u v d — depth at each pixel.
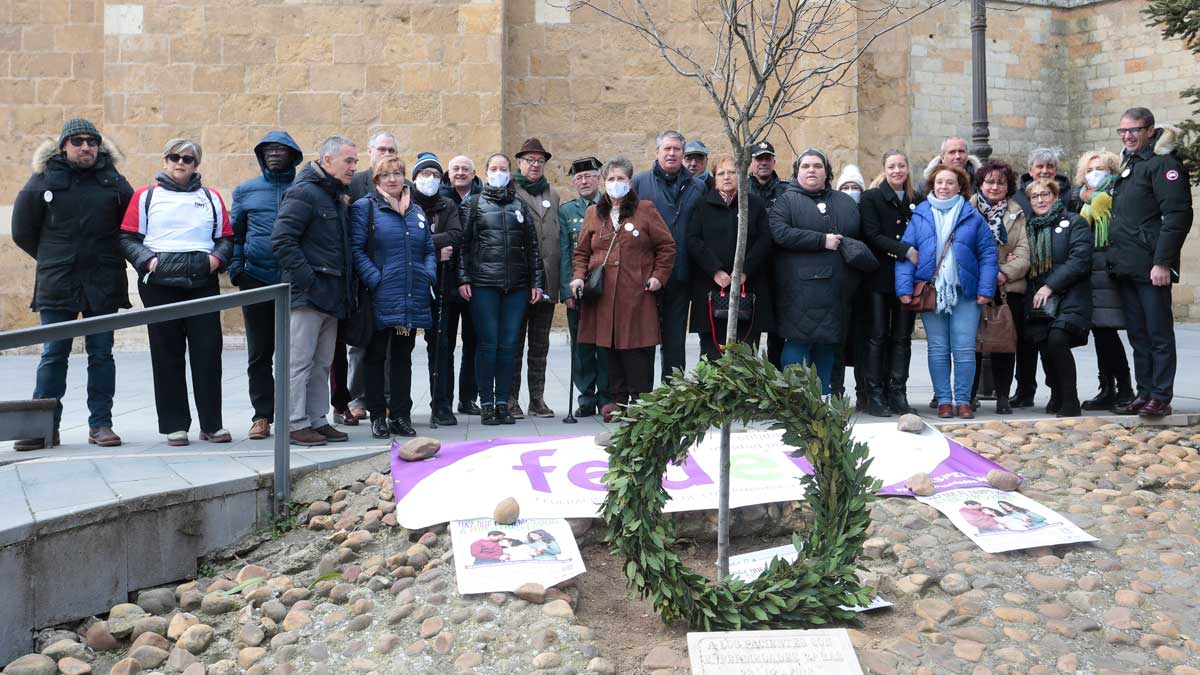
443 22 15.82
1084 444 6.44
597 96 16.47
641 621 4.61
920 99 18.44
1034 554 5.03
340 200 6.67
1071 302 7.46
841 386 8.05
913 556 4.96
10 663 4.36
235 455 6.01
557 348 14.92
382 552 5.10
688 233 7.47
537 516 5.14
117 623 4.68
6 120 16.45
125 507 4.87
